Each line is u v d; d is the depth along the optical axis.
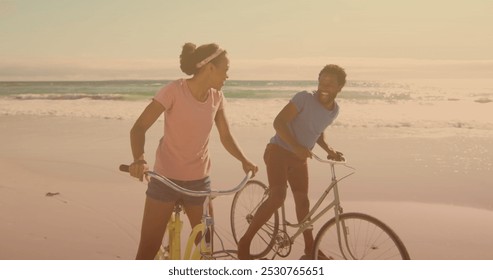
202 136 4.38
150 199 4.32
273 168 5.86
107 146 15.15
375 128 19.28
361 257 5.16
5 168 11.74
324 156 13.39
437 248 6.80
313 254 5.44
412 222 7.88
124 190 9.82
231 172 11.45
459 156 13.28
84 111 27.62
